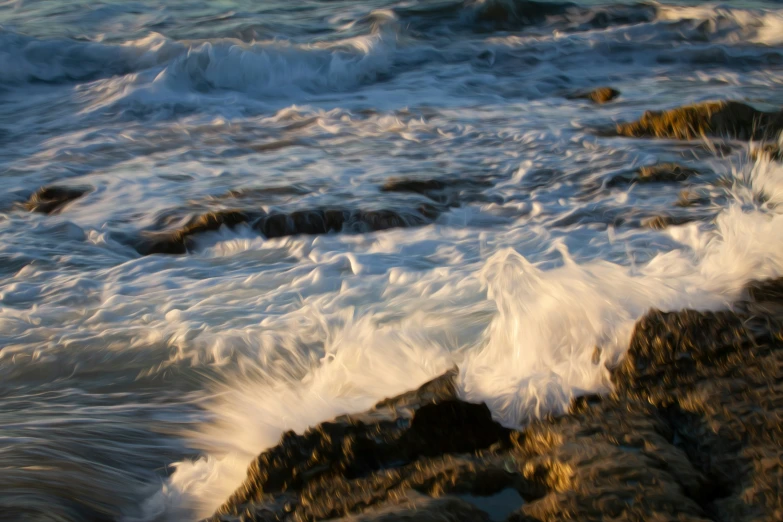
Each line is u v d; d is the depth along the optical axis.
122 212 5.95
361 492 2.42
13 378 3.55
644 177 6.38
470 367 3.01
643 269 3.70
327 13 15.13
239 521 2.39
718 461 2.43
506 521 2.24
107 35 13.48
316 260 4.91
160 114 9.45
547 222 5.49
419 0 15.69
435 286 4.21
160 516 2.64
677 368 2.84
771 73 11.52
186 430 3.13
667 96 9.94
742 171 6.52
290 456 2.60
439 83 11.03
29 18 14.58
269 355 3.63
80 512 2.66
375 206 5.72
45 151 7.88
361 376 3.21
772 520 2.14
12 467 2.85
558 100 9.93
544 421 2.67
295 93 10.76
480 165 6.96
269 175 6.78
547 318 3.14
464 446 2.65
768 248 3.62
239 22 14.39
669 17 14.79
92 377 3.56
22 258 5.09
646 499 2.18
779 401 2.60
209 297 4.36
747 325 2.93
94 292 4.52
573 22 14.76
